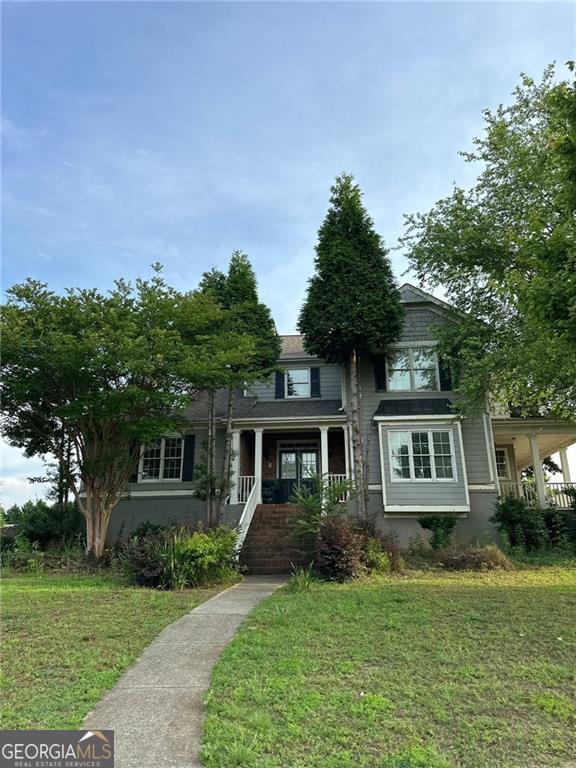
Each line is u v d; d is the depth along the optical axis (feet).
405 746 12.05
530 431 57.62
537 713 13.83
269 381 57.47
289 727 13.01
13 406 48.34
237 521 54.39
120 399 43.73
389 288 54.95
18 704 14.57
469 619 23.21
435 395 58.29
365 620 23.22
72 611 25.50
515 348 42.32
